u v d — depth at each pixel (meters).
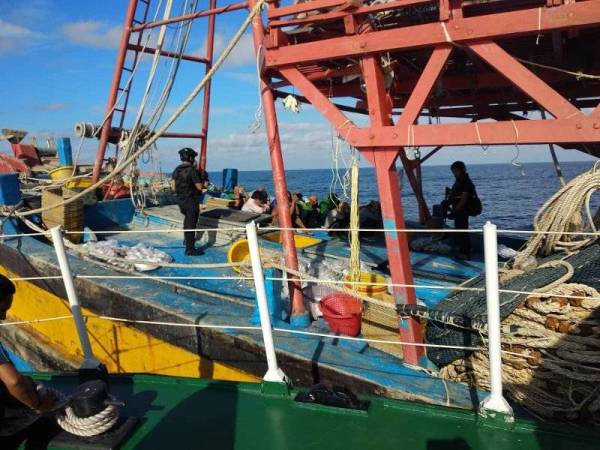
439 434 2.96
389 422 3.12
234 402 3.48
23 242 7.54
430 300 5.80
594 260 3.79
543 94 3.38
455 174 7.67
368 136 4.04
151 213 9.65
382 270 6.82
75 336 6.31
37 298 6.89
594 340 3.29
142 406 3.48
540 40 4.83
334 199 10.12
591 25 3.19
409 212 24.64
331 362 4.15
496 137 3.55
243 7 6.18
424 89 3.80
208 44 10.49
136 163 9.06
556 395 3.46
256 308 4.91
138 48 9.02
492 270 2.81
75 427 3.03
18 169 13.70
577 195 4.24
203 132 10.78
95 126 9.14
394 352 4.48
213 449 2.95
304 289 5.40
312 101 4.34
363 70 4.06
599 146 4.77
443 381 3.86
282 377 3.54
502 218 19.92
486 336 3.72
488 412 2.99
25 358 7.07
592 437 2.80
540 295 3.53
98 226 9.32
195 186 7.74
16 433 3.12
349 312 4.68
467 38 3.54
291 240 4.96
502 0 3.98
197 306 5.32
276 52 4.40
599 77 3.62
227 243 8.52
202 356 4.91
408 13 4.35
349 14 3.98
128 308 5.56
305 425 3.15
